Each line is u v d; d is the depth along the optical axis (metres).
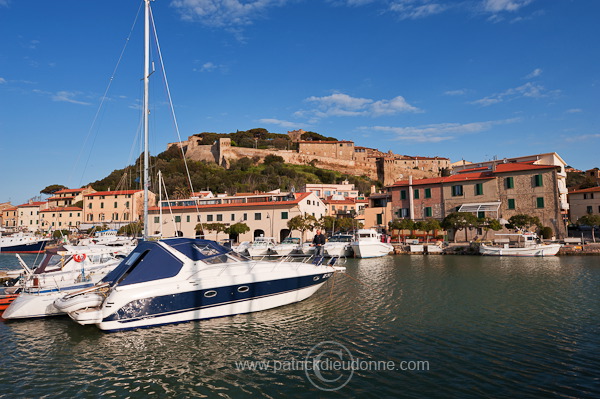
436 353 11.40
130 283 13.69
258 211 58.47
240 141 150.50
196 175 111.00
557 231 44.47
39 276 17.41
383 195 59.88
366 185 130.12
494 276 25.05
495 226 42.25
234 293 15.21
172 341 12.68
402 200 55.94
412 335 13.05
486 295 19.06
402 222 47.09
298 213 56.81
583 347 11.65
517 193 47.16
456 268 29.62
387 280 23.84
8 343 12.86
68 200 91.50
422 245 43.34
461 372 10.07
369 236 40.59
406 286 21.72
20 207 89.81
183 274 14.43
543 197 45.59
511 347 11.77
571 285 21.23
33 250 53.81
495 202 47.97
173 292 14.00
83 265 18.14
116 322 13.38
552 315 15.20
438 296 18.97
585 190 61.12
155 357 11.44
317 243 24.47
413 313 15.80
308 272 17.23
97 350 12.02
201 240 15.85
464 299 18.25
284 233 58.66
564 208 49.28
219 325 14.23
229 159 132.75
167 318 14.01
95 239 44.34
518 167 48.09
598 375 9.73
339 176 132.38
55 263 18.73
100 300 13.87
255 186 106.81
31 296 16.00
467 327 13.83
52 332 14.01
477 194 49.53
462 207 49.69
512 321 14.48
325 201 77.88
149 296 13.68
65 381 10.00
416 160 147.88
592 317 14.80
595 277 23.84
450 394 8.96
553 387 9.16
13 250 53.28
